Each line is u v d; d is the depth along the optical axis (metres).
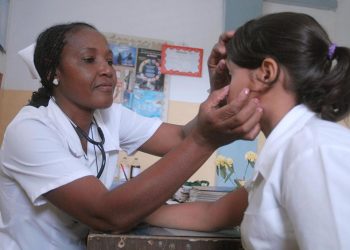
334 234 0.47
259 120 0.66
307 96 0.62
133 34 2.67
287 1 2.87
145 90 2.66
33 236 0.89
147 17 2.69
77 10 2.59
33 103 0.97
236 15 2.72
